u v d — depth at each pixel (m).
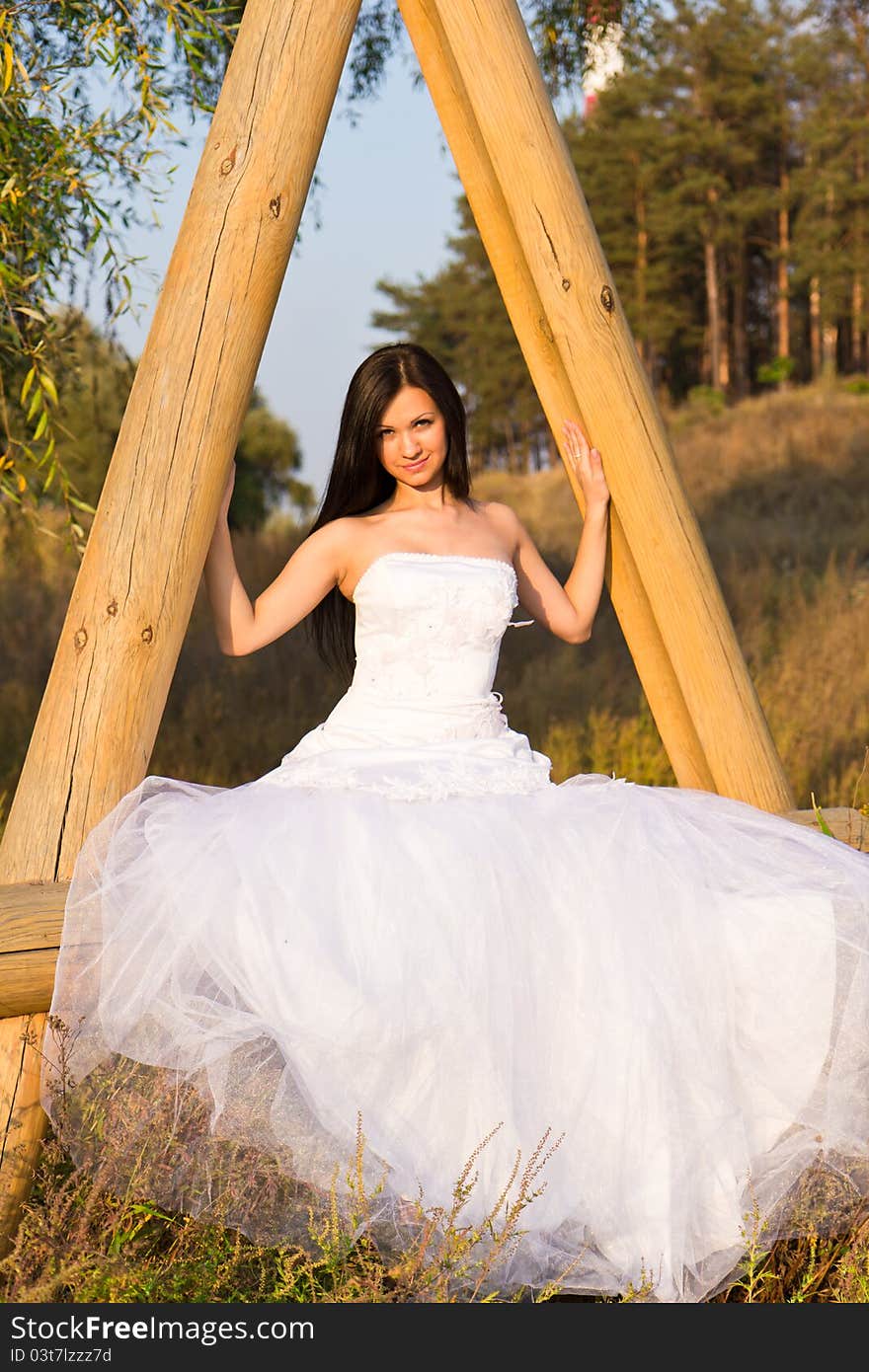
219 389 2.85
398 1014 2.36
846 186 36.56
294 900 2.47
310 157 2.91
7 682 6.99
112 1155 2.39
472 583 3.05
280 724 6.63
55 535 4.23
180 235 2.89
